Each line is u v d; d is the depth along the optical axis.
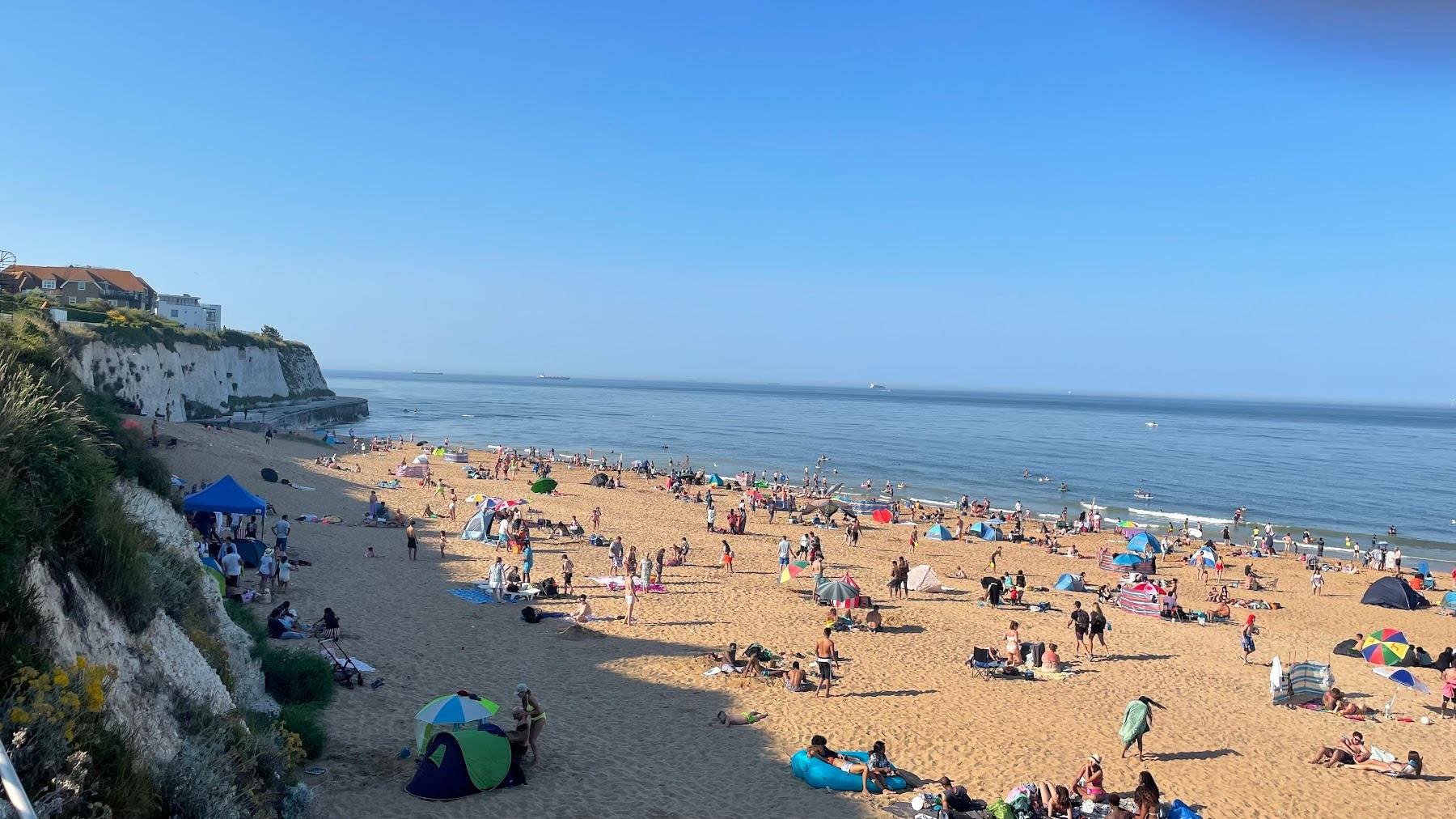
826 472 89.62
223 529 29.44
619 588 28.83
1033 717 18.81
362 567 29.53
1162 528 58.19
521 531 35.09
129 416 54.25
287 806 10.12
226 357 95.12
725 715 17.02
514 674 19.25
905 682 20.66
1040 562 42.34
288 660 16.39
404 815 11.98
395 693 17.33
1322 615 34.03
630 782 13.95
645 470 72.50
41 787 5.98
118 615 9.09
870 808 13.70
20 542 7.30
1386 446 155.62
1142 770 16.36
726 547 33.47
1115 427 195.50
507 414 176.62
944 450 120.81
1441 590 41.62
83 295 88.94
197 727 9.40
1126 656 24.83
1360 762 17.20
